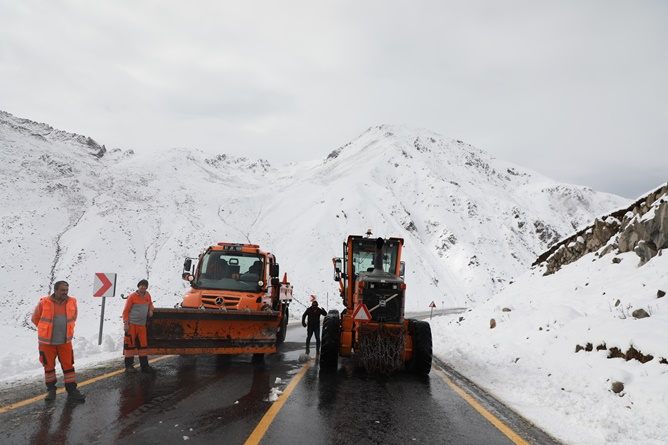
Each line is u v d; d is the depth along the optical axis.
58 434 4.76
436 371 9.52
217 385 7.32
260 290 11.28
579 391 7.53
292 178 176.88
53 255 75.94
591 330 9.94
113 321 50.22
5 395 6.39
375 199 115.56
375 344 8.96
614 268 14.45
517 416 6.05
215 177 144.12
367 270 10.99
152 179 119.62
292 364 9.80
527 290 18.73
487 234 127.94
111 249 77.81
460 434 5.18
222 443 4.62
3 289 63.69
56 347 6.19
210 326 8.73
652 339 7.89
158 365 9.02
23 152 119.56
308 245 81.19
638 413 6.12
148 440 4.64
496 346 12.64
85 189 104.56
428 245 118.06
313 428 5.22
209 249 11.84
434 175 154.12
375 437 4.99
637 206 16.75
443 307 74.94
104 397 6.34
